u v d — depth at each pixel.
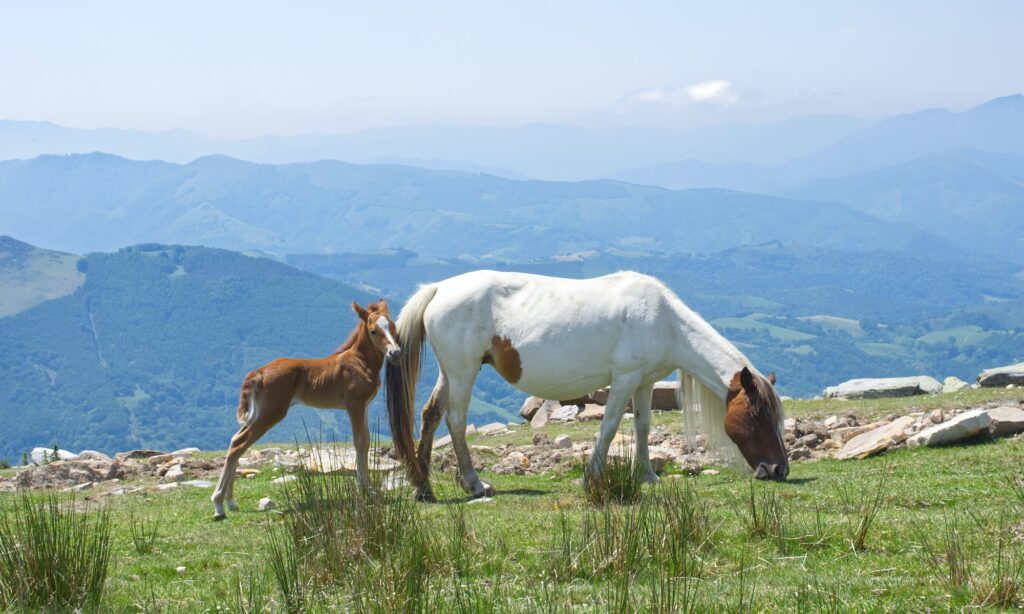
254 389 11.30
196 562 8.85
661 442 16.16
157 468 15.81
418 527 8.25
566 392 12.27
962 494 10.16
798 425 16.16
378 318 11.63
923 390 22.75
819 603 6.45
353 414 11.63
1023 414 14.10
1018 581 6.54
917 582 6.90
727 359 12.08
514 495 11.96
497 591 6.80
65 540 7.40
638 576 7.42
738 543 8.51
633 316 12.02
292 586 7.05
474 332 12.11
